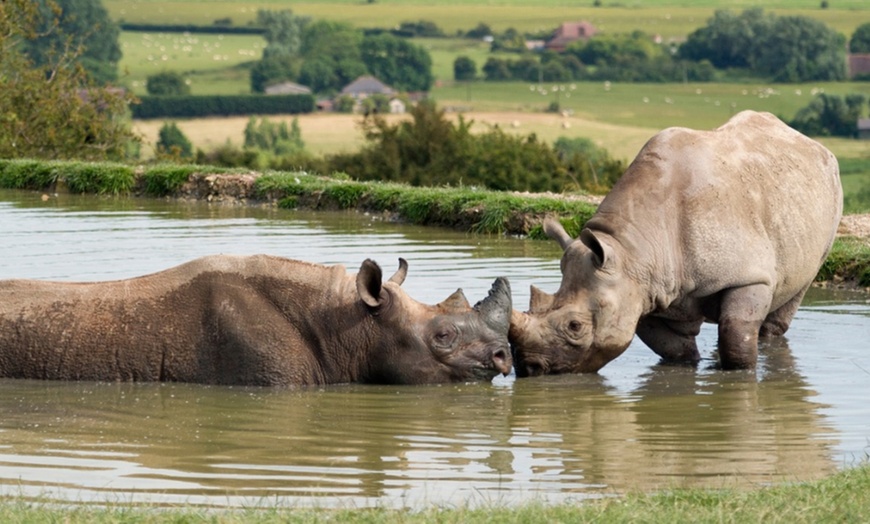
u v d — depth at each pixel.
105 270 43.28
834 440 27.53
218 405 30.72
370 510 21.83
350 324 33.09
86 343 33.12
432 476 24.91
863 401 31.05
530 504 22.08
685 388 32.72
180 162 94.88
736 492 22.92
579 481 24.56
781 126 37.28
